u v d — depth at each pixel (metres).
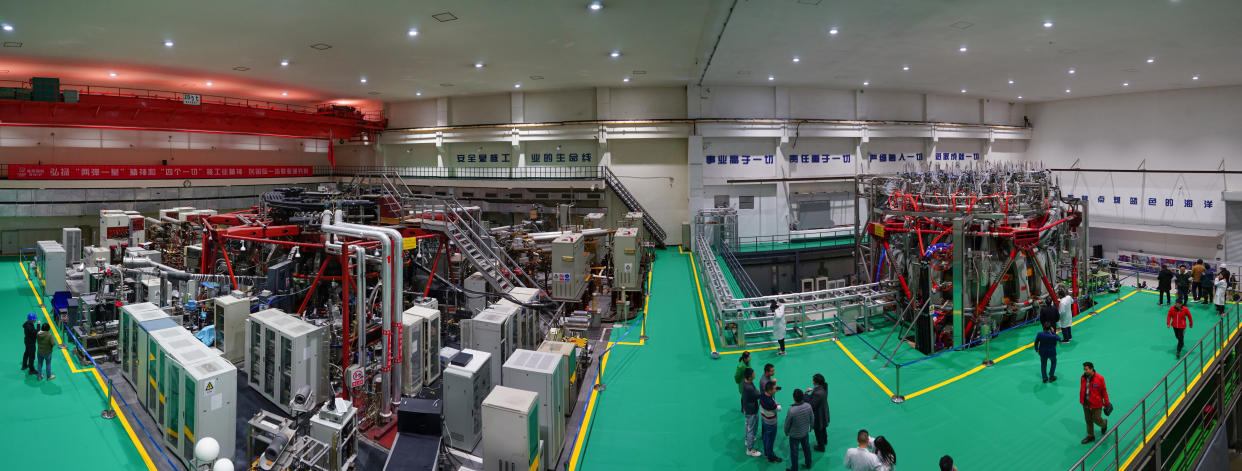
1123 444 10.55
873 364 14.88
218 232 18.11
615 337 17.47
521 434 8.73
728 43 22.75
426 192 39.47
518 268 21.09
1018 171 20.17
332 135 37.66
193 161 39.50
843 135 35.91
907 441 10.79
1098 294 22.73
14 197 30.72
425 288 19.36
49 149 33.78
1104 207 39.03
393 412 11.84
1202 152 33.91
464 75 29.14
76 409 11.88
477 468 9.76
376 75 28.69
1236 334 16.66
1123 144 37.81
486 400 8.98
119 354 14.11
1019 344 16.36
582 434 11.27
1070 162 41.19
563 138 34.78
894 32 21.00
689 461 10.22
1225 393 15.74
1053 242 18.45
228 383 9.73
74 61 24.25
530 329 15.51
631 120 33.97
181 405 9.86
